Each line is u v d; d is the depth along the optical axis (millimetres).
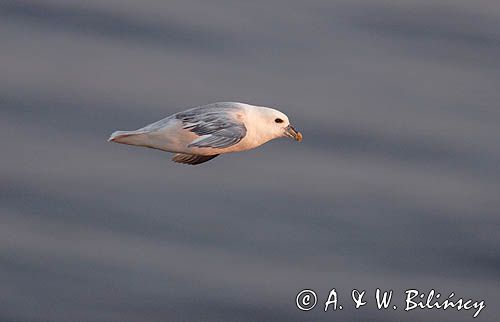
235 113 17625
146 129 17188
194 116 17344
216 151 17453
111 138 17172
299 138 17906
